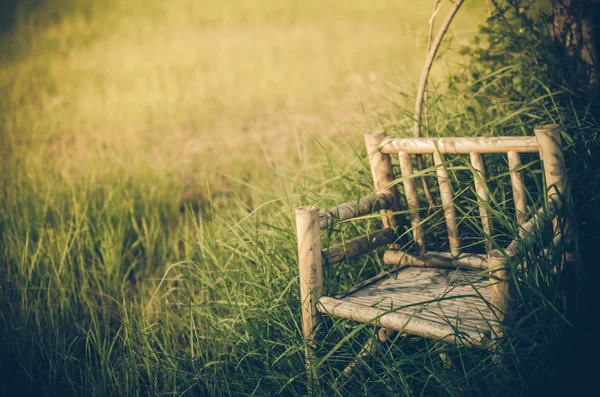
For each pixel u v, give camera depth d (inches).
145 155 201.3
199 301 115.2
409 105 123.0
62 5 577.3
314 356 83.7
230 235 127.0
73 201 145.8
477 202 84.3
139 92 301.1
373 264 104.4
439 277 88.3
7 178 171.8
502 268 67.0
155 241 147.9
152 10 560.7
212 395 86.3
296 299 97.0
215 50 402.9
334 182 112.8
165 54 400.5
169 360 94.3
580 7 101.9
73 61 390.6
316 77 299.3
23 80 339.9
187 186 183.2
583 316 81.7
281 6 545.3
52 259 122.9
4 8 556.7
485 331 71.0
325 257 85.2
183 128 244.8
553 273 77.3
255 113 258.5
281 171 159.0
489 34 112.0
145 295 127.7
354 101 239.1
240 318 100.4
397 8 460.4
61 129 247.6
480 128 102.9
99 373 100.0
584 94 100.7
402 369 84.3
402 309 78.2
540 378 73.5
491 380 76.5
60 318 118.8
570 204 76.0
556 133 74.4
